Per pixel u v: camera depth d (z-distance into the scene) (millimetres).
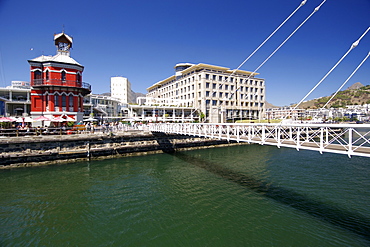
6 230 10695
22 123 26859
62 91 28797
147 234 10445
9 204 13328
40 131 23297
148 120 46031
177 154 28609
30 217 11898
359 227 10586
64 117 28438
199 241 9891
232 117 64000
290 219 11500
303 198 14031
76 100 29922
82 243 9820
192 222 11430
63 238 10148
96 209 12812
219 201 13820
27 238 10117
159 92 87500
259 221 11398
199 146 33156
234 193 15078
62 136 22828
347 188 15664
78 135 23953
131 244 9742
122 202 13719
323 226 10758
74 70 29578
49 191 15328
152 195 14789
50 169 20531
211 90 60719
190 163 23656
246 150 32062
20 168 20641
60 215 12125
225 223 11289
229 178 18391
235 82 65812
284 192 15102
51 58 30875
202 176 18938
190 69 67312
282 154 29016
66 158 23078
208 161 24750
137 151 27688
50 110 28047
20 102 39094
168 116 53562
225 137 15695
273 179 18000
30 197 14320
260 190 15586
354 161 24469
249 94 68500
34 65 28203
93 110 49125
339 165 22641
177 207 13062
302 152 30359
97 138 24688
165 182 17359
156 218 11836
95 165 22219
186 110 61781
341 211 12203
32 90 28250
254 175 19219
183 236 10258
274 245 9500
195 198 14297
